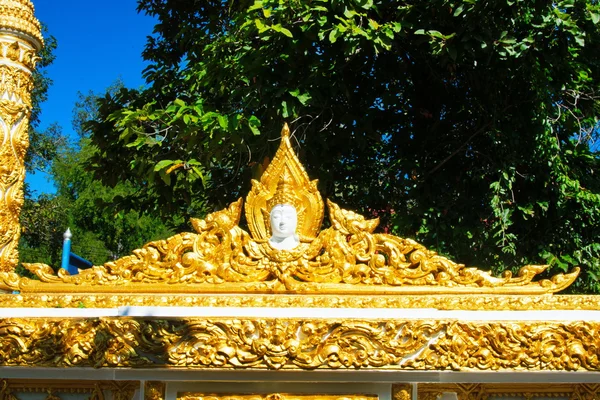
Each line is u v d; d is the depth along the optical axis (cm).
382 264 367
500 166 670
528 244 707
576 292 741
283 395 338
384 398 338
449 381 345
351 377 336
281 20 590
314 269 370
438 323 326
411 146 753
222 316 326
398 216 682
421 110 755
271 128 647
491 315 334
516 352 327
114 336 325
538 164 703
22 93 420
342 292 364
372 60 714
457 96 748
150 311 328
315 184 385
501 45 607
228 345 322
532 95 692
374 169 770
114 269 371
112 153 824
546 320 331
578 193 708
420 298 351
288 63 604
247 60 625
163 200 823
